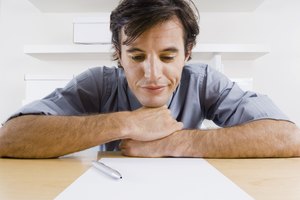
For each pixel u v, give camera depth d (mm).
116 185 322
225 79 835
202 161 475
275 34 1561
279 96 1562
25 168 423
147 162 465
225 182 335
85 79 831
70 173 388
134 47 564
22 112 584
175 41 574
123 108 827
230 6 1460
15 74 1552
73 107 790
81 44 1304
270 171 407
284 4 1562
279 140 532
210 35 1550
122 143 560
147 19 542
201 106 832
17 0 1547
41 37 1549
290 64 1565
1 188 312
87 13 1537
